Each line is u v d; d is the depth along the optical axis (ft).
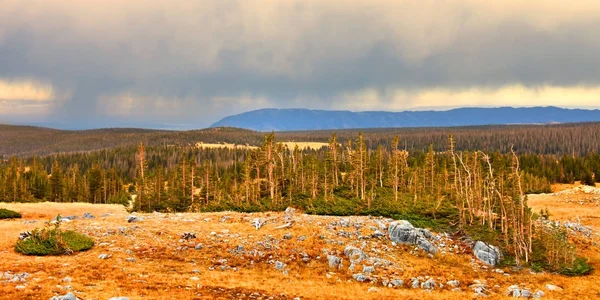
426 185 274.77
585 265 129.49
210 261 112.78
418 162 420.36
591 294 107.04
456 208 180.04
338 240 133.39
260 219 155.22
